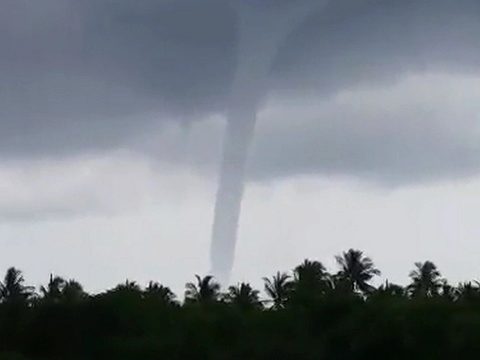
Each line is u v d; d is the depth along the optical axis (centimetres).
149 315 6700
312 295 6631
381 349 5862
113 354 6362
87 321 6575
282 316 6519
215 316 6750
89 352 6469
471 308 5991
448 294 6675
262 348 6209
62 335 6556
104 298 6719
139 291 7075
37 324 6625
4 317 6819
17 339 6638
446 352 5656
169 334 6506
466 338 5609
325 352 6066
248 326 6600
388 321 5866
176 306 7194
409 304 6016
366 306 6175
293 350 6128
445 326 5750
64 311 6638
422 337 5750
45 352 6550
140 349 6312
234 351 6312
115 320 6569
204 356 6294
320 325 6325
